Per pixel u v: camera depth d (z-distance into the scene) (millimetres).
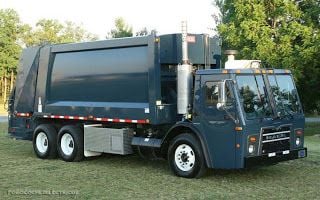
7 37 54656
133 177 10188
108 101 11602
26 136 13938
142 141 10898
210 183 9539
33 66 13680
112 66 11492
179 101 10133
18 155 13633
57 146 12734
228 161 9281
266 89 9781
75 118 12383
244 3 20703
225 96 9258
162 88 10688
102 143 11648
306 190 8938
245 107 9266
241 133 9094
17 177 10211
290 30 19797
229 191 8852
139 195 8547
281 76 10250
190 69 10156
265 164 9422
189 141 9828
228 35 21031
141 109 10727
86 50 12156
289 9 19969
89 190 8945
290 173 10633
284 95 10148
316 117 35812
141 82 10789
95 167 11500
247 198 8305
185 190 8930
